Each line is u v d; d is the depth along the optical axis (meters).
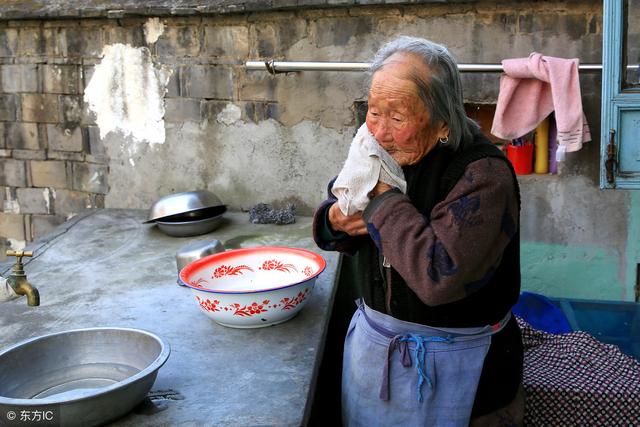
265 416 1.55
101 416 1.43
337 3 2.92
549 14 2.82
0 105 3.50
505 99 2.78
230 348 1.91
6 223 3.67
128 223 3.23
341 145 3.19
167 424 1.51
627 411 2.04
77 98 3.41
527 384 2.08
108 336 1.70
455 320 1.46
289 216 3.16
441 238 1.29
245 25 3.15
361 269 1.57
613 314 2.81
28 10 3.26
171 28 3.23
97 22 3.29
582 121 2.68
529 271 3.10
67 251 2.85
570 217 3.00
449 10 2.91
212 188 3.39
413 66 1.31
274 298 1.97
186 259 2.49
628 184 2.49
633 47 2.51
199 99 3.29
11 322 2.12
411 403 1.50
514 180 1.35
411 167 1.43
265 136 3.27
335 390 3.00
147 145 3.40
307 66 2.97
